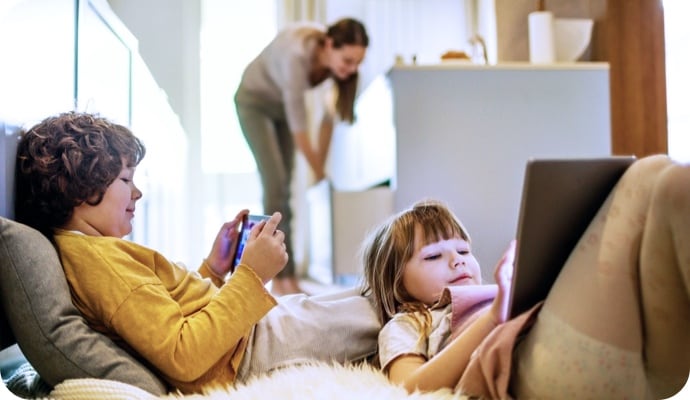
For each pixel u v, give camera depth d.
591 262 0.69
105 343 0.75
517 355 0.74
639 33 2.19
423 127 2.00
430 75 2.00
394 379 0.80
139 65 1.65
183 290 0.85
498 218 2.01
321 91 3.08
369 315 0.95
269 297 0.82
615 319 0.67
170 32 2.69
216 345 0.77
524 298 0.74
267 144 2.82
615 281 0.67
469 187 2.01
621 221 0.68
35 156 0.82
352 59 2.74
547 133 2.04
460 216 2.00
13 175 0.81
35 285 0.73
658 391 0.74
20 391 0.79
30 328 0.73
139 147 0.93
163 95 1.97
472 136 2.02
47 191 0.82
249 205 3.18
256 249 0.85
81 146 0.83
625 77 2.21
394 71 2.00
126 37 1.53
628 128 2.20
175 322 0.77
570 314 0.68
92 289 0.77
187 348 0.75
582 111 2.06
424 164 2.00
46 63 0.96
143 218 1.75
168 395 0.76
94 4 1.25
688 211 0.62
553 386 0.69
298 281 2.79
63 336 0.73
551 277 0.74
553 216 0.70
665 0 2.14
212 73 3.19
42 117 0.94
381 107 2.28
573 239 0.73
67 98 1.08
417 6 3.35
